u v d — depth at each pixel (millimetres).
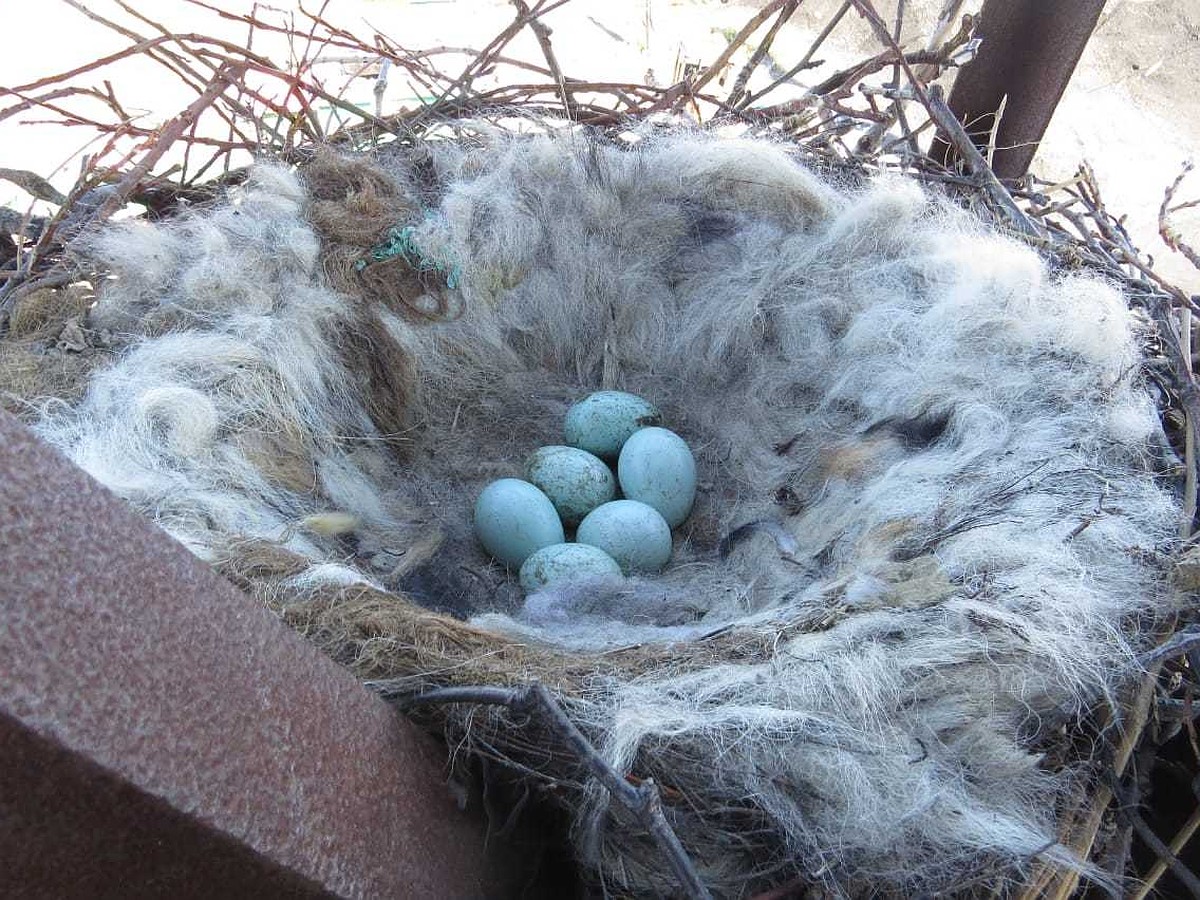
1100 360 466
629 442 539
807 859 340
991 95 564
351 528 485
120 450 430
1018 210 534
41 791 207
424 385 556
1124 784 377
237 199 555
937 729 356
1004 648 362
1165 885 408
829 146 602
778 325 565
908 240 540
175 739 227
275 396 487
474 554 523
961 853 340
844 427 528
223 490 442
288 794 262
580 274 586
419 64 600
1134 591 387
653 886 357
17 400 440
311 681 286
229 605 259
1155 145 896
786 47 961
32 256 479
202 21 927
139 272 496
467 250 561
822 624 382
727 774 344
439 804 336
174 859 237
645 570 505
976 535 397
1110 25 926
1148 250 838
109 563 222
